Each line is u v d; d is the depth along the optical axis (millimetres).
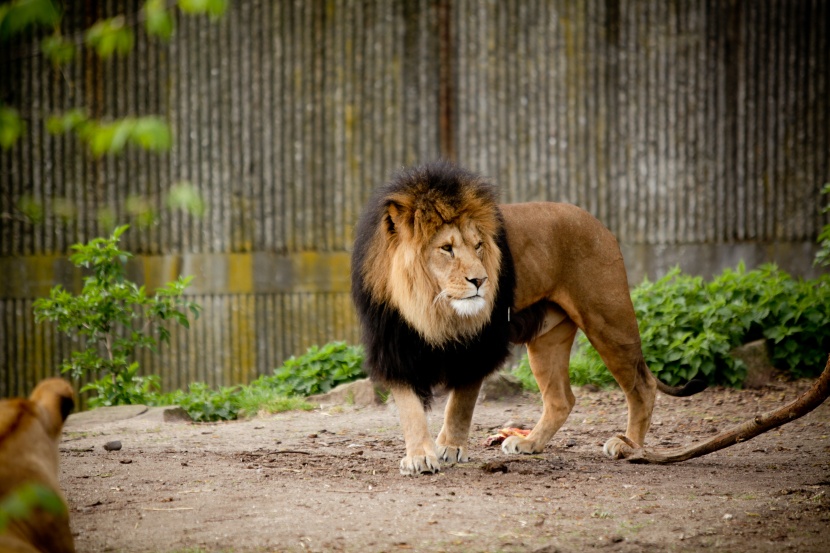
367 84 20609
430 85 20578
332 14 20547
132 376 13562
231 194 20672
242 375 20641
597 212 20781
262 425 10992
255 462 8297
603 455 8859
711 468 8070
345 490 7027
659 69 20781
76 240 20469
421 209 7418
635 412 9117
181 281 14055
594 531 5883
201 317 20625
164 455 8688
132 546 5590
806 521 6102
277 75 20609
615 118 20781
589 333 8906
